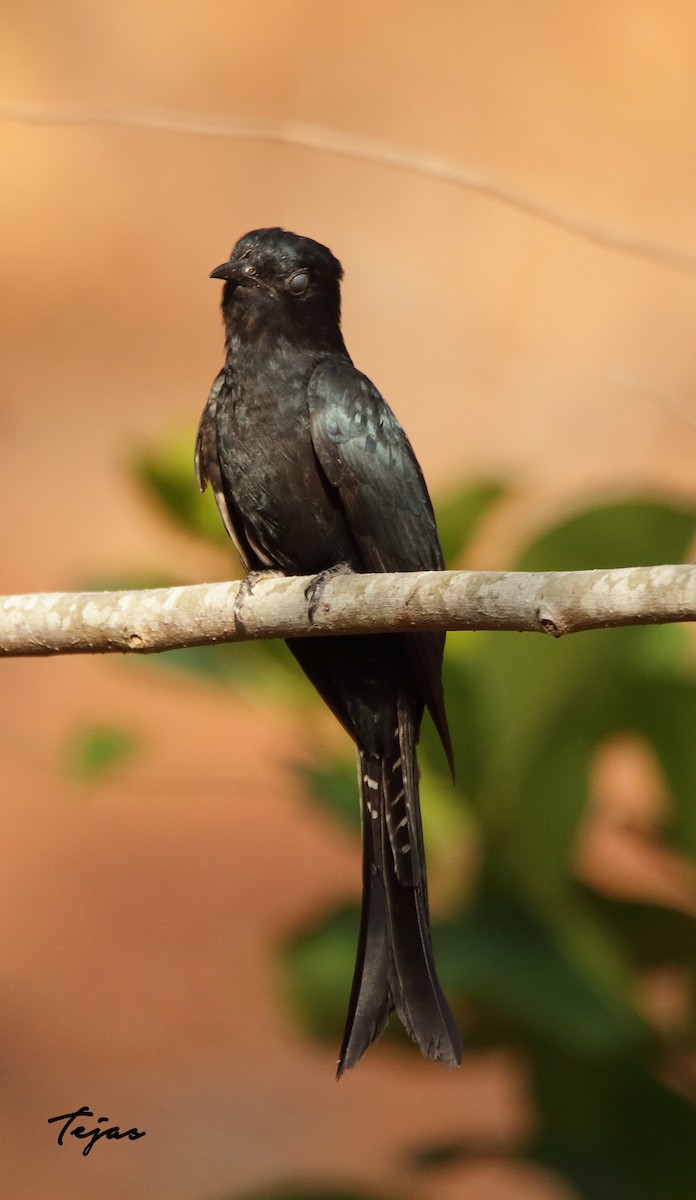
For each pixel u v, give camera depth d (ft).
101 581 24.40
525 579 16.88
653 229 74.95
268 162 80.69
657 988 22.31
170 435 25.85
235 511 25.70
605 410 70.79
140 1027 46.16
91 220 78.89
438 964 19.70
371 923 20.86
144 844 54.19
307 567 25.77
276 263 25.25
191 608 20.61
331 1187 20.85
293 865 53.21
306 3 82.69
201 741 57.72
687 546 21.12
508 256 76.84
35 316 76.28
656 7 81.51
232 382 25.30
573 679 21.15
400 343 74.08
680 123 78.84
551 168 77.51
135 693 60.44
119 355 75.77
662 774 21.57
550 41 81.51
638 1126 20.57
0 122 79.25
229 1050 45.06
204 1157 40.68
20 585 63.62
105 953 49.16
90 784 23.67
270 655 23.95
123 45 80.53
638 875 32.86
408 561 24.49
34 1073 43.80
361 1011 20.01
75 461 70.54
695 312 74.23
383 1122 42.19
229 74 80.69
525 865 20.76
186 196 80.07
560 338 73.87
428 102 79.87
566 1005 19.24
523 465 68.03
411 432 69.97
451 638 21.61
